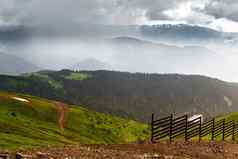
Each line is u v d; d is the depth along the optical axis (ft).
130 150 91.09
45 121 501.97
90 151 77.56
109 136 546.26
